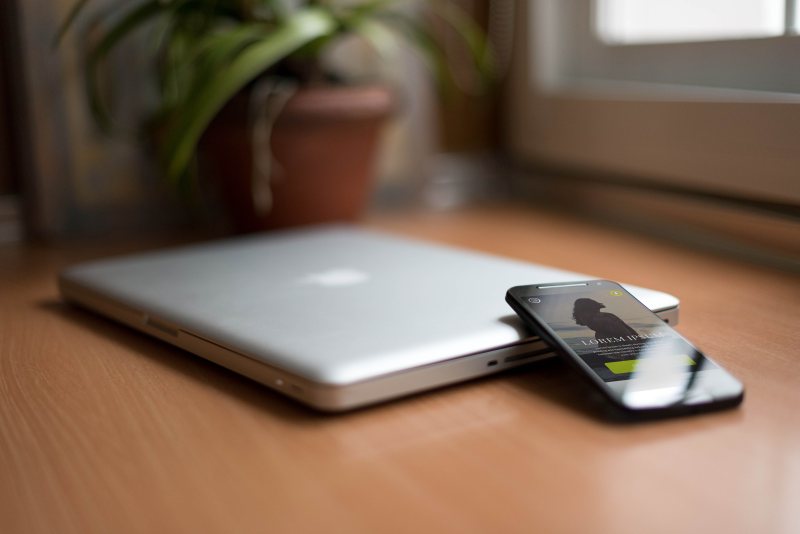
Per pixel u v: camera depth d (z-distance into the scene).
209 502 0.39
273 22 0.93
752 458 0.41
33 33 0.97
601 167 1.07
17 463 0.44
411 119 1.17
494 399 0.49
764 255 0.84
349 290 0.63
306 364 0.47
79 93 1.01
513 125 1.22
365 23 0.92
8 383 0.55
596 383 0.46
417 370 0.48
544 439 0.44
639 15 1.04
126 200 1.05
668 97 0.95
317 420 0.47
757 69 0.88
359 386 0.47
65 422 0.49
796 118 0.79
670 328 0.53
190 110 0.83
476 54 1.05
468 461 0.42
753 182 0.85
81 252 0.97
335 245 0.80
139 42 1.02
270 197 0.94
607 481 0.39
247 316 0.57
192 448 0.45
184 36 0.93
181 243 1.00
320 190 0.96
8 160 1.01
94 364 0.58
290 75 0.96
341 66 1.11
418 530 0.36
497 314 0.55
